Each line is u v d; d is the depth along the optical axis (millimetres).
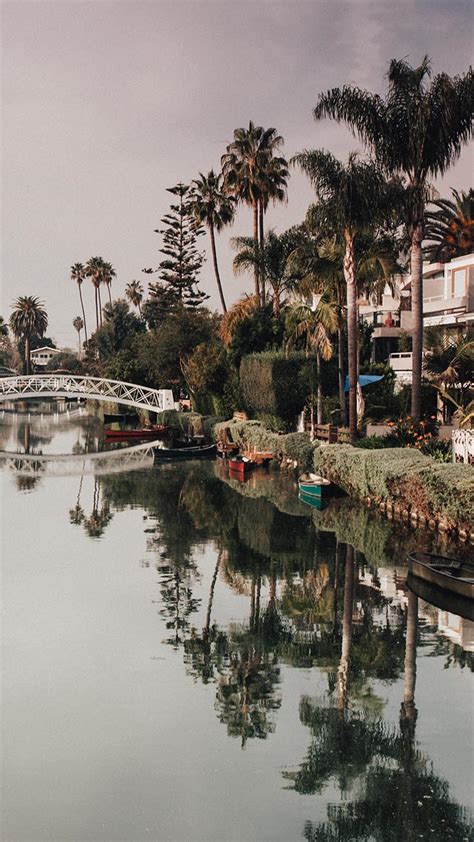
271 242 58750
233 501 33562
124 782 10227
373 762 10594
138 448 61844
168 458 53375
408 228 35125
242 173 66875
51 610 17609
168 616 17141
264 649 14961
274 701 12609
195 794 9883
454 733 11430
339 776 10273
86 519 29453
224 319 60938
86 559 22656
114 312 126688
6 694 12977
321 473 37188
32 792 10000
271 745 11148
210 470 45969
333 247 41250
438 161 34406
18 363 184000
